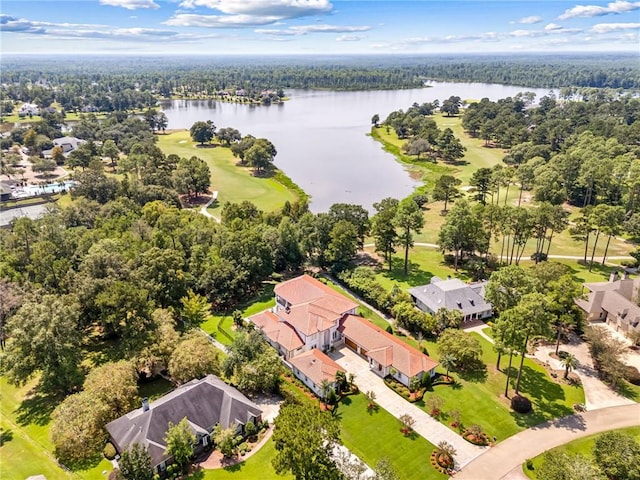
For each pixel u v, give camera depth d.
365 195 171.38
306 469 46.72
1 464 54.81
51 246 90.19
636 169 138.38
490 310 89.06
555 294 74.38
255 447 57.91
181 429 54.16
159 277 86.62
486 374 72.38
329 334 79.56
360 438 59.19
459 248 108.50
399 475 53.53
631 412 64.06
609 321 86.62
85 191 144.88
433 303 88.75
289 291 88.81
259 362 66.69
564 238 129.50
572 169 157.88
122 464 49.19
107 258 82.31
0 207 149.00
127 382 63.00
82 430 55.44
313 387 68.19
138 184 153.50
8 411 64.88
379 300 90.81
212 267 92.88
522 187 165.62
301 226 112.38
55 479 52.66
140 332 71.75
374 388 69.19
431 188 175.75
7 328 68.38
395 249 122.81
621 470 49.91
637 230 122.75
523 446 57.97
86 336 83.06
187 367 66.38
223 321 88.00
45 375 64.62
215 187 179.62
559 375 71.94
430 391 68.44
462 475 53.66
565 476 46.84
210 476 53.41
